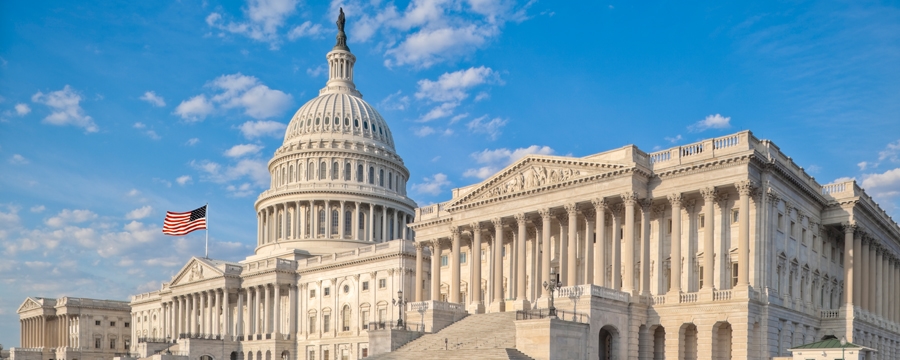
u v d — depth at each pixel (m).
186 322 170.50
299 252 159.25
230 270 157.88
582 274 92.06
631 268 83.25
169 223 156.00
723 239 81.62
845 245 91.62
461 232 103.44
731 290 77.00
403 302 108.25
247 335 154.12
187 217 156.12
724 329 79.31
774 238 80.25
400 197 179.75
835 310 89.31
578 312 77.38
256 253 181.00
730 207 82.06
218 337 155.25
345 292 141.12
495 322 88.50
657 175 84.81
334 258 144.75
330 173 175.75
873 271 98.44
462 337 86.12
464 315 99.00
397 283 130.88
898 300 110.62
